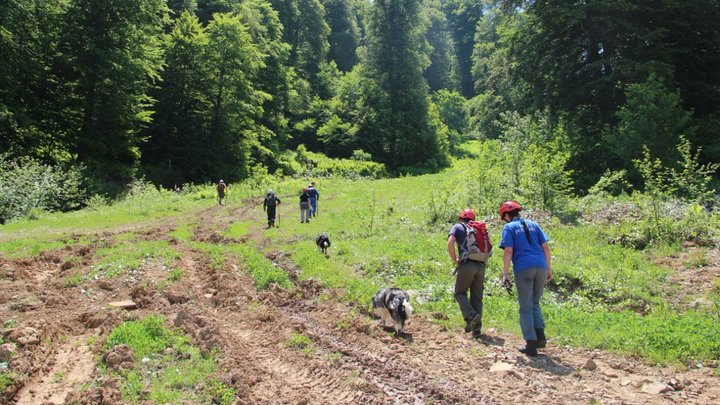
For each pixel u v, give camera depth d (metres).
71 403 4.61
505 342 6.60
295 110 59.38
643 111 19.53
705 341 6.04
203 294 8.91
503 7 28.67
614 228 12.91
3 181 21.58
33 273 10.28
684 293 9.03
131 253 11.61
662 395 4.89
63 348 6.14
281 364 5.79
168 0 47.03
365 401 4.80
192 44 40.78
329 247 13.56
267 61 51.06
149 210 23.72
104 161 32.47
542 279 6.16
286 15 64.06
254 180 36.97
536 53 26.89
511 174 17.25
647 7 22.45
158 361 5.62
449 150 66.31
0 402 4.72
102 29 31.52
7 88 26.88
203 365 5.57
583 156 22.36
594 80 24.30
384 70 56.47
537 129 21.50
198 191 33.25
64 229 17.64
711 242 11.61
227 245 14.31
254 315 7.70
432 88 89.56
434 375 5.39
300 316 7.75
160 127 41.12
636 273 10.06
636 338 6.36
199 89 42.56
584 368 5.64
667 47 23.62
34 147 27.86
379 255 11.92
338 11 81.00
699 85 23.81
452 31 98.75
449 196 18.30
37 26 28.41
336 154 56.41
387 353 6.07
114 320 6.99
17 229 17.36
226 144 43.41
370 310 7.96
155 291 8.77
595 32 24.62
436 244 12.70
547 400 4.79
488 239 6.88
